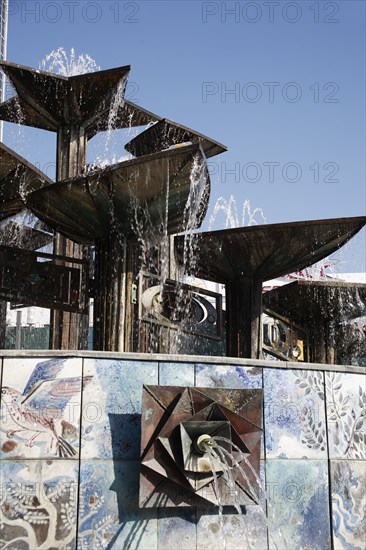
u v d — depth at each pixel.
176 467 9.28
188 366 9.82
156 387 9.39
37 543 8.87
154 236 12.29
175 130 15.96
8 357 9.35
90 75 13.73
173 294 12.98
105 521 9.03
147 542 9.10
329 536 9.92
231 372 9.99
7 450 9.08
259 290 13.77
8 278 12.69
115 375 9.50
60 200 11.77
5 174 12.95
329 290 16.14
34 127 15.27
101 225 11.89
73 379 9.36
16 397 9.24
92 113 14.52
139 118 16.16
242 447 9.63
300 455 10.02
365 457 10.42
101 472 9.16
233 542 9.41
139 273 12.13
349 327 18.03
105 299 11.69
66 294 12.80
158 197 11.48
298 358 16.72
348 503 10.12
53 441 9.16
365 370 10.73
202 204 12.29
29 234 17.17
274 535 9.62
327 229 12.72
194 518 9.32
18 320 24.97
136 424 9.43
